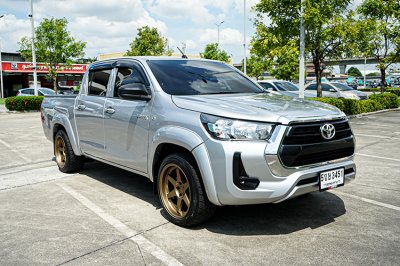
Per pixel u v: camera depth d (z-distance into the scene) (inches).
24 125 558.6
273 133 137.1
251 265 125.8
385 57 886.4
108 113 200.1
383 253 133.4
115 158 198.8
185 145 148.8
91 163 284.7
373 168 261.0
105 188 219.0
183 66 197.8
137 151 180.5
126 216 173.2
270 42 550.0
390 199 193.6
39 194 208.8
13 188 221.8
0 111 831.1
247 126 138.3
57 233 154.6
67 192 211.6
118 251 137.6
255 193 136.5
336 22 535.8
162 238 148.3
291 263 126.7
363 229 154.9
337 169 150.2
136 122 179.2
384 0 815.1
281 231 153.9
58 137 257.6
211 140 141.5
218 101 157.6
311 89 767.1
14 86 1940.2
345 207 181.6
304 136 140.1
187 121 151.5
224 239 146.7
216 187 141.5
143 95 174.7
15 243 145.6
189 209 152.9
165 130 159.0
